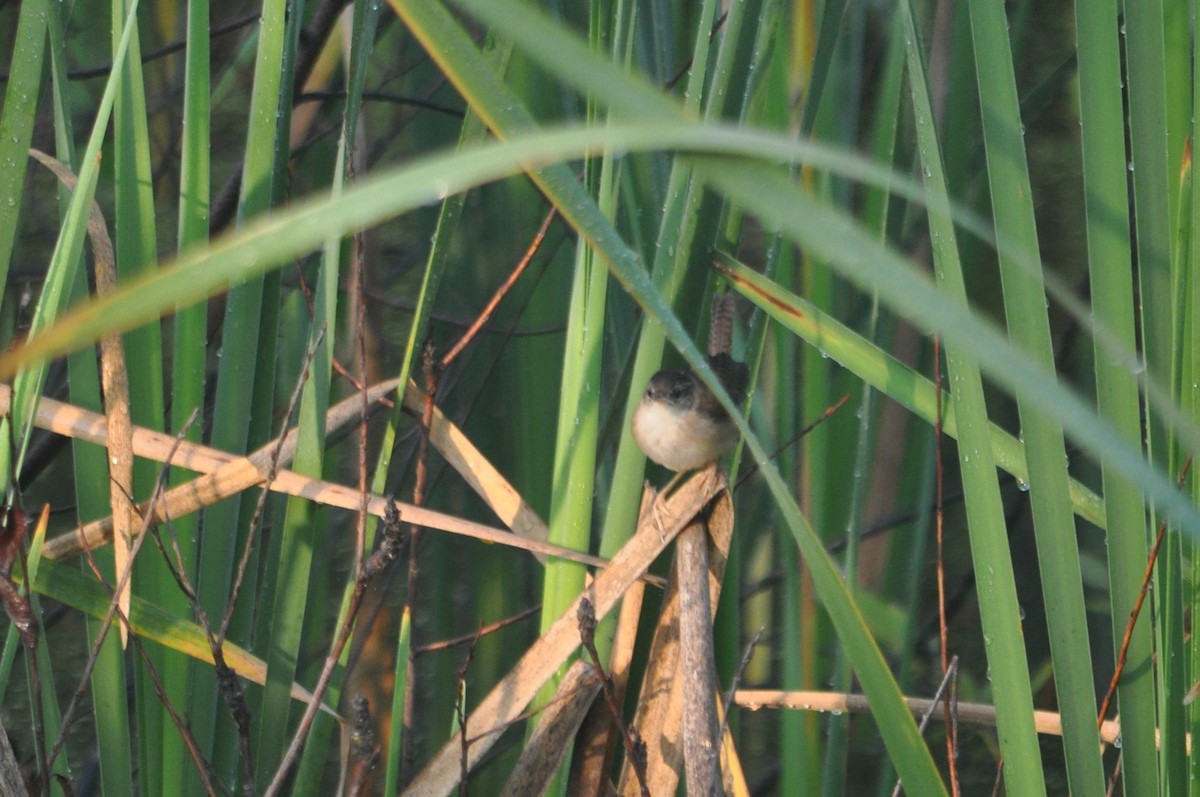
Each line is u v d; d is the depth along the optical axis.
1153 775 3.93
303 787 4.91
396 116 9.96
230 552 4.96
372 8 4.63
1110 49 3.66
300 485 4.86
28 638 3.94
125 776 4.62
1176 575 3.77
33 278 9.64
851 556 5.64
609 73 2.62
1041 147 10.51
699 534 4.83
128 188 4.77
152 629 4.66
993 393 9.23
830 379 6.70
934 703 4.35
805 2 5.96
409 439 9.46
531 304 6.59
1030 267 3.10
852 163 2.51
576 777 5.01
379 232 8.59
